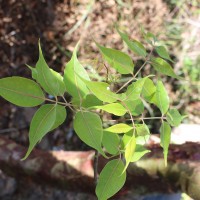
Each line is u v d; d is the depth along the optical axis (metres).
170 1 1.65
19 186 1.44
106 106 0.34
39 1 1.57
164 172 0.68
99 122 0.35
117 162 0.38
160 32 1.63
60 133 1.59
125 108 0.35
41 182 0.84
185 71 1.64
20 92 0.35
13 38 1.58
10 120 1.56
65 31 1.58
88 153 0.79
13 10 1.57
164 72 0.42
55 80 0.35
